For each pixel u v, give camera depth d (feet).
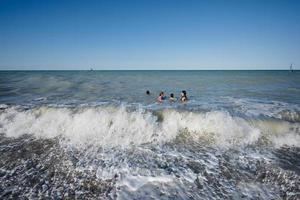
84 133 26.00
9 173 17.37
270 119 27.50
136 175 16.90
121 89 62.18
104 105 36.01
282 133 24.62
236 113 30.94
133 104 38.19
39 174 17.21
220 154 20.70
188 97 47.47
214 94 52.24
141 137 24.98
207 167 18.13
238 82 92.84
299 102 39.81
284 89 63.21
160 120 28.66
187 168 17.98
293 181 15.90
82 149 22.07
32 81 87.61
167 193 14.62
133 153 21.11
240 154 20.59
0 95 48.65
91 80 98.63
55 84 75.92
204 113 29.25
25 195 14.56
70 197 14.35
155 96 48.52
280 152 20.93
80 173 17.31
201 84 81.41
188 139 24.62
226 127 26.07
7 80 91.97
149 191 14.84
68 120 28.66
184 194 14.51
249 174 16.97
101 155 20.65
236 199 14.02
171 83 85.71
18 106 35.24
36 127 27.55
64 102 39.50
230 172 17.30
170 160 19.51
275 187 15.30
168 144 23.32
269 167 17.93
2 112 31.81
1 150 21.67
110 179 16.39
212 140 24.21
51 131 26.58
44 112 30.94
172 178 16.43
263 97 46.78
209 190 14.98
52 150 21.79
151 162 19.12
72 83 80.43
